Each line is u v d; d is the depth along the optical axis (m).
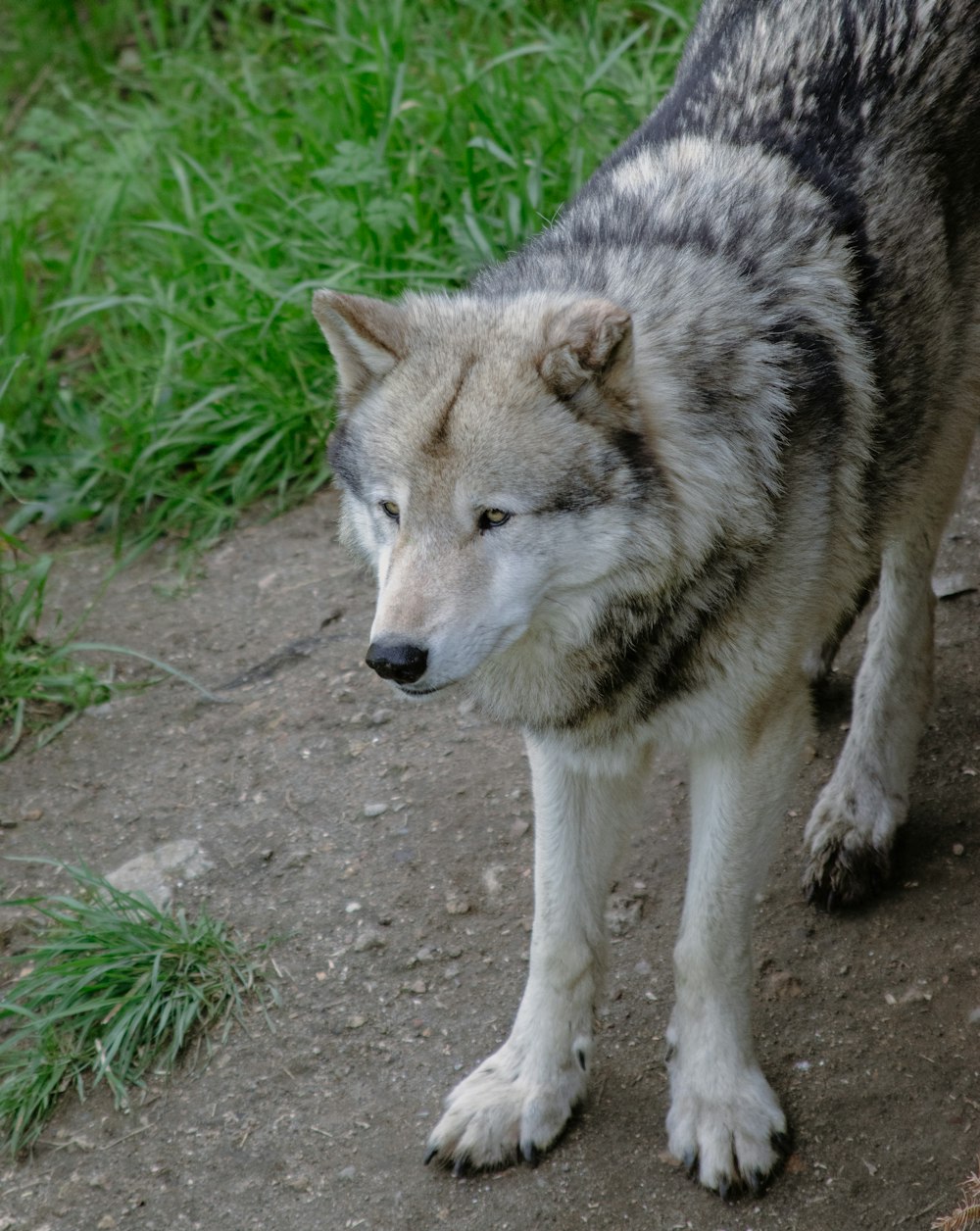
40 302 10.34
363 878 6.38
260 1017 5.79
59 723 7.50
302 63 11.40
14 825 6.91
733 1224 4.77
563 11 11.48
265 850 6.59
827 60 5.48
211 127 11.30
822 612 5.10
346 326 4.67
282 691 7.54
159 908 6.35
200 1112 5.43
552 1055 5.14
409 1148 5.19
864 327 5.09
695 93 5.73
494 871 6.32
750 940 5.05
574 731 4.95
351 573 8.29
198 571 8.52
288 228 9.81
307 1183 5.11
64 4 13.45
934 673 6.32
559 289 4.95
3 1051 5.73
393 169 9.76
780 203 5.12
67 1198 5.18
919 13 5.54
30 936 6.32
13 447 9.16
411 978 5.87
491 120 9.75
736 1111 4.93
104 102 12.33
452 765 6.94
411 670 4.27
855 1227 4.70
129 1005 5.78
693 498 4.55
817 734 6.85
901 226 5.30
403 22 10.93
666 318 4.72
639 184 5.37
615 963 5.84
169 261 10.12
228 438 9.03
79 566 8.68
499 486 4.34
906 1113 5.04
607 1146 5.09
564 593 4.61
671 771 6.77
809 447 4.80
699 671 4.71
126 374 9.60
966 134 5.58
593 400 4.42
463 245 9.08
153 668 7.83
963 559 7.62
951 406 5.71
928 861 6.05
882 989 5.52
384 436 4.54
